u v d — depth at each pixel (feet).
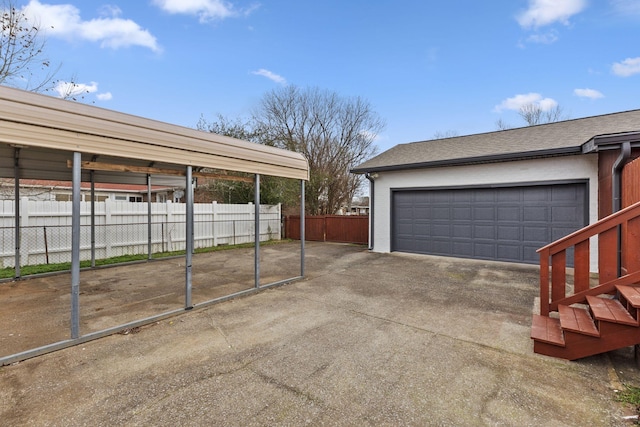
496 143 29.14
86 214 28.17
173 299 16.08
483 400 7.42
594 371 8.73
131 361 9.54
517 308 14.40
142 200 61.67
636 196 13.82
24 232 24.68
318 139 72.08
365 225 41.81
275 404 7.31
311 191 60.90
